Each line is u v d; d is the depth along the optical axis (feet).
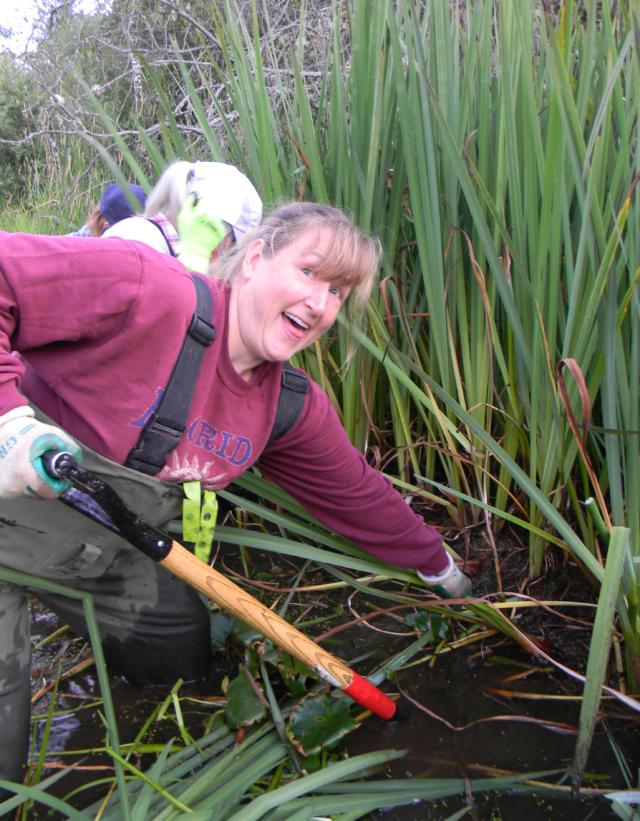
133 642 5.68
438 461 7.84
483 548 7.04
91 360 4.29
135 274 4.16
